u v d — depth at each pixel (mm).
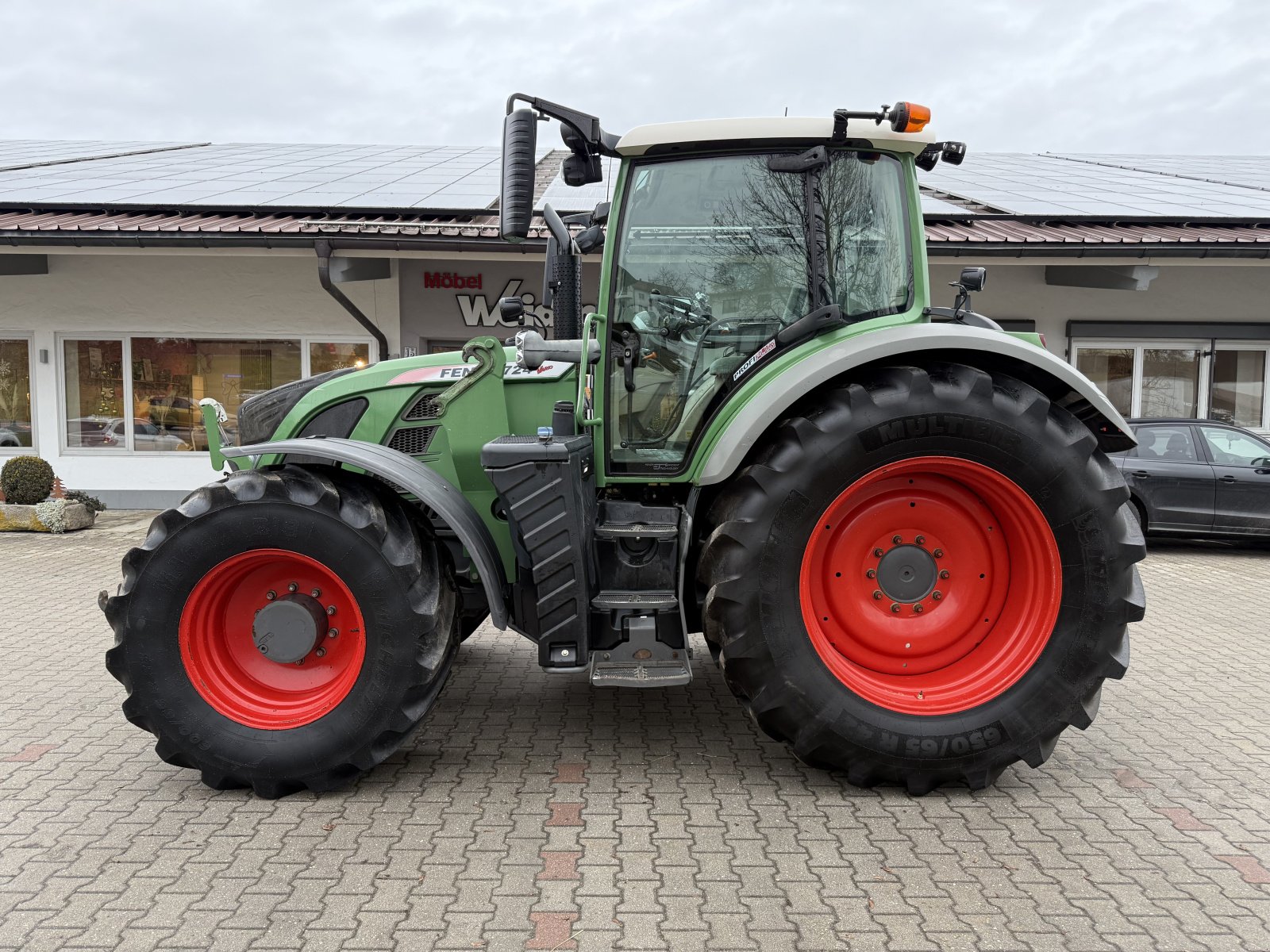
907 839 2922
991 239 9180
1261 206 10797
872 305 3449
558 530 3201
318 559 3148
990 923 2449
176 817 3051
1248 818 3102
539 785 3320
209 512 3152
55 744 3711
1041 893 2604
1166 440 8891
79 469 10672
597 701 4301
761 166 3395
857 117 3201
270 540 3148
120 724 3953
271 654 3260
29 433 10820
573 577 3219
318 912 2475
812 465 3096
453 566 3645
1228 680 4758
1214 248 9203
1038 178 13359
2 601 6375
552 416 3730
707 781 3357
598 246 3941
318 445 3260
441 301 10477
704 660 5008
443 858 2773
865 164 3402
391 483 3658
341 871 2689
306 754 3152
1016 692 3197
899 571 3348
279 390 4207
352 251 9148
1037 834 2971
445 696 4391
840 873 2705
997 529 3340
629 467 3498
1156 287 10617
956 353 3283
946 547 3357
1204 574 7867
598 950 2316
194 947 2312
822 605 3348
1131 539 3156
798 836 2932
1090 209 10570
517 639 5586
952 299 10500
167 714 3170
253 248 9148
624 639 3316
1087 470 3125
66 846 2846
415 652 3152
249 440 4191
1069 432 3135
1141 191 12008
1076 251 9172
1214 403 10898
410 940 2348
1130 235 9562
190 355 10609
